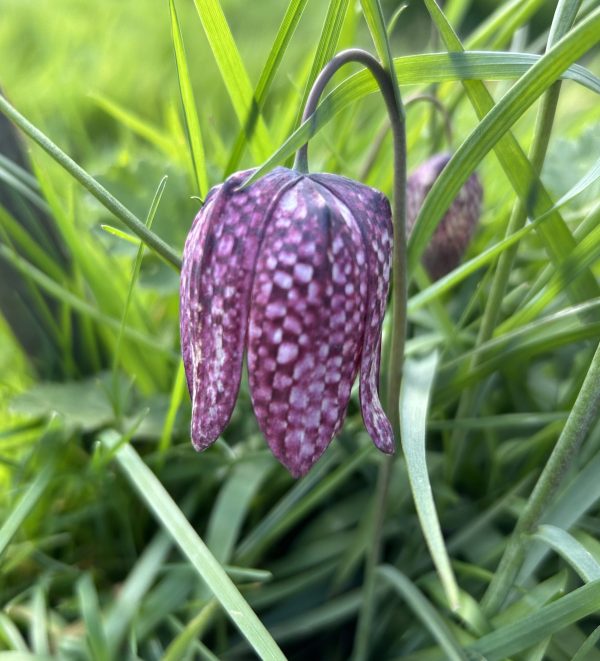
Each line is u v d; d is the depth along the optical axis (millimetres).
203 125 335
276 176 113
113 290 203
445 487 181
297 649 180
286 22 134
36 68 486
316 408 111
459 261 194
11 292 206
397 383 142
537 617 127
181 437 194
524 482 174
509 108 119
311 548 184
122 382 206
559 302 192
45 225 204
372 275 112
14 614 174
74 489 193
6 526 156
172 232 207
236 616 126
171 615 167
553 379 206
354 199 112
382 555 188
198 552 136
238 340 111
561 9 126
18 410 186
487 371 162
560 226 146
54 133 367
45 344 213
